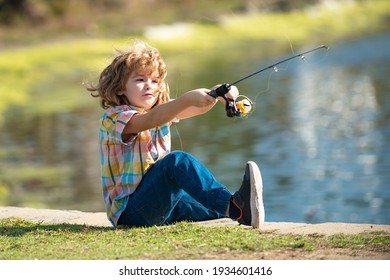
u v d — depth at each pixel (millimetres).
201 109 10625
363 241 9242
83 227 10461
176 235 9586
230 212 9484
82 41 61969
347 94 40812
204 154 28469
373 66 50375
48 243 9539
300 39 69000
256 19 76750
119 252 8867
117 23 71875
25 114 38719
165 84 10594
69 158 28703
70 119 36688
